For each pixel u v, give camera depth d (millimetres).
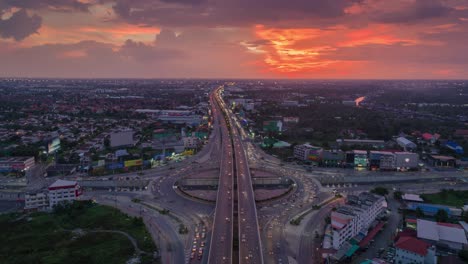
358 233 174750
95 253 158500
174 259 154250
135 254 158250
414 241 150000
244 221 183750
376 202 195625
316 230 184750
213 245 157875
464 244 159500
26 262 151125
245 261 143875
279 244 168500
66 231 182000
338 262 151625
